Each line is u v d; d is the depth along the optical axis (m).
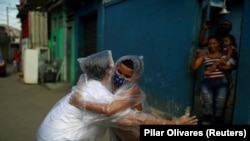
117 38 8.01
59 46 13.49
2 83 13.08
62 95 9.66
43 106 7.79
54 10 14.02
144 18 6.67
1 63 16.73
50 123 2.19
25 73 12.90
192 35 5.16
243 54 4.22
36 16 15.33
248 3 4.15
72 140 2.10
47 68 13.11
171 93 5.80
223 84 4.34
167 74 5.91
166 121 2.09
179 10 5.51
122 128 2.07
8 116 6.61
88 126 2.12
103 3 8.67
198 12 5.10
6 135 5.21
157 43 6.22
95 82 2.13
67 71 12.66
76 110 2.10
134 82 2.10
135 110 2.07
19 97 9.24
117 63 2.15
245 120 4.18
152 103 6.48
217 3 4.88
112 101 1.99
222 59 4.31
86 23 10.79
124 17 7.57
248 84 4.13
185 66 5.35
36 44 15.30
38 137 2.26
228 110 5.51
